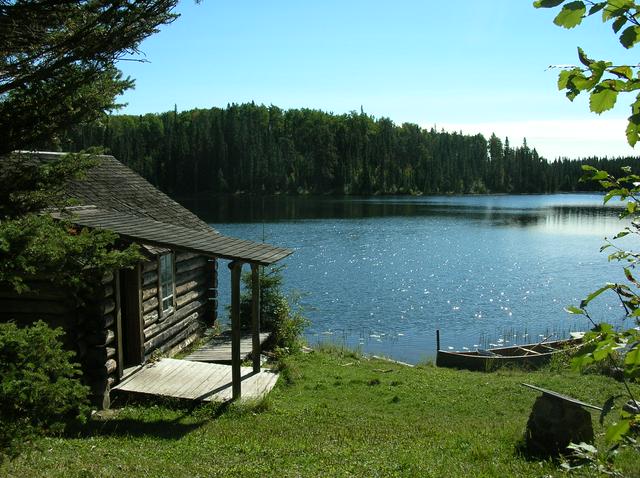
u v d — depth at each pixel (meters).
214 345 15.73
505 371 15.84
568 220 75.25
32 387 5.08
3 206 5.95
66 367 5.55
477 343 22.53
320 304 28.80
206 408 10.66
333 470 7.46
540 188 155.75
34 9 5.60
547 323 25.69
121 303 12.75
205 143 112.38
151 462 7.70
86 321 10.69
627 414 2.39
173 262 15.10
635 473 4.64
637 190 2.85
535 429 8.05
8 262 5.30
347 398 12.26
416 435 9.52
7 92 6.23
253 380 12.30
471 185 150.25
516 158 158.88
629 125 2.22
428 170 139.12
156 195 16.83
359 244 49.91
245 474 7.33
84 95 6.46
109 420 10.01
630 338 2.29
